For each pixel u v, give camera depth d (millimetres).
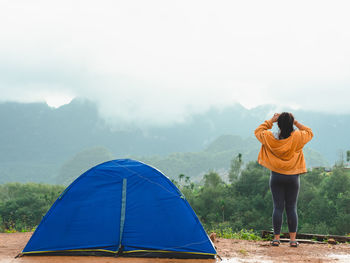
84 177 4695
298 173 5148
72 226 4523
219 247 5398
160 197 4660
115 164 4820
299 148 5082
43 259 4211
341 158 107000
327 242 6656
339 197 77562
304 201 83625
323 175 105312
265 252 4906
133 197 4648
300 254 4758
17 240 6164
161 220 4570
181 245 4469
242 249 5098
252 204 92375
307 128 5184
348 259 4418
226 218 93312
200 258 4445
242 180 103875
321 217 77625
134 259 4309
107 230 4527
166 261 4266
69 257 4340
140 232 4523
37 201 126875
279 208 5340
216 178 119750
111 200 4629
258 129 5395
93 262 4082
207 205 99938
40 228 4508
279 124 5137
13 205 121312
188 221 4574
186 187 123812
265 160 5270
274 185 5309
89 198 4629
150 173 4762
